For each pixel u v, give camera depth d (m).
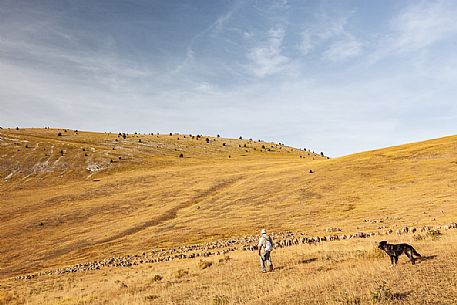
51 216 54.91
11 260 39.03
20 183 83.69
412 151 74.00
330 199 50.88
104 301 16.92
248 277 17.16
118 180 78.12
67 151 108.44
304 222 41.72
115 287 20.06
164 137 161.50
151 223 48.47
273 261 20.58
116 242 41.78
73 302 17.75
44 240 45.25
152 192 65.62
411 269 12.97
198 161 109.06
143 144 136.12
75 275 28.59
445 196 43.97
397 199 46.19
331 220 41.09
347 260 17.81
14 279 30.23
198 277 19.17
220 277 18.11
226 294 13.95
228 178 72.50
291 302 11.00
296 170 72.38
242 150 150.25
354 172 62.97
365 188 53.94
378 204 45.34
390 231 29.62
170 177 78.31
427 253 15.95
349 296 10.38
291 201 52.22
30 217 55.62
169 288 17.33
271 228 40.69
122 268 28.94
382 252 18.00
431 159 65.94
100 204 59.81
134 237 43.00
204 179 73.62
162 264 27.94
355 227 35.50
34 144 115.00
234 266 20.95
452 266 12.51
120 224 49.22
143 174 83.50
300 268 17.48
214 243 36.25
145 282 20.19
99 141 135.25
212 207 53.66
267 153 151.75
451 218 33.44
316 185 58.44
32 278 29.77
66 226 50.50
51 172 91.44
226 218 47.44
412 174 57.31
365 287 11.27
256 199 55.22
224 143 161.50
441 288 10.16
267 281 15.45
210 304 12.62
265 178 68.69
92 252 38.97
